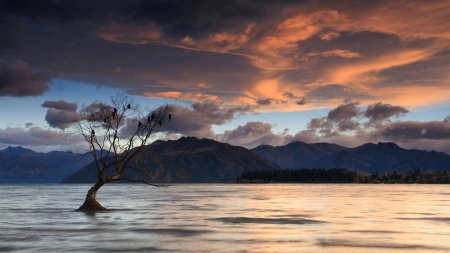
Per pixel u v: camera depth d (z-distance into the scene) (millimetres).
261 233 32906
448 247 26547
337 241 28766
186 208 63719
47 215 49844
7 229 35375
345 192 164125
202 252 24375
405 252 24781
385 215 50562
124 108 56219
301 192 166500
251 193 154375
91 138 55812
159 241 28594
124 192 171125
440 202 83750
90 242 28156
